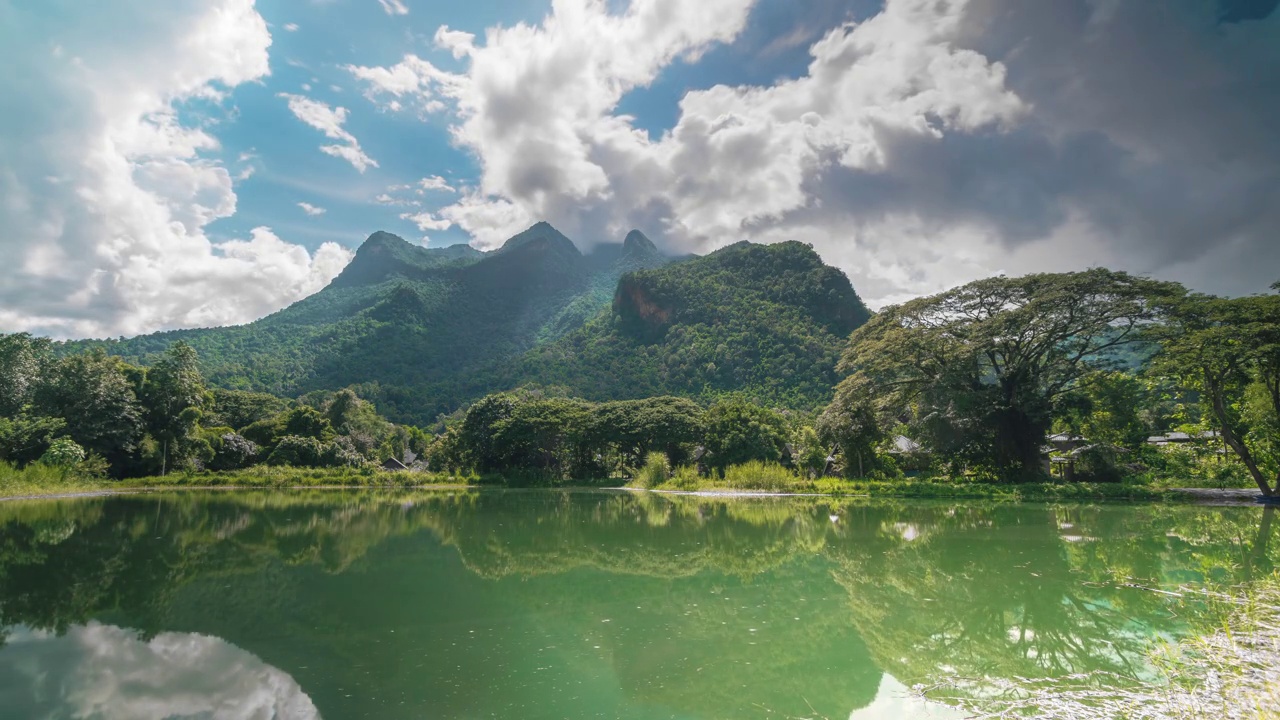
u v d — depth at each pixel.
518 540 15.87
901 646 7.15
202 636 7.52
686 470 40.12
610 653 6.93
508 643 7.28
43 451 35.09
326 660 6.65
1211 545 13.50
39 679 6.05
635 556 13.33
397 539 16.06
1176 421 35.47
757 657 6.84
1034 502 24.64
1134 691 5.61
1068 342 30.64
